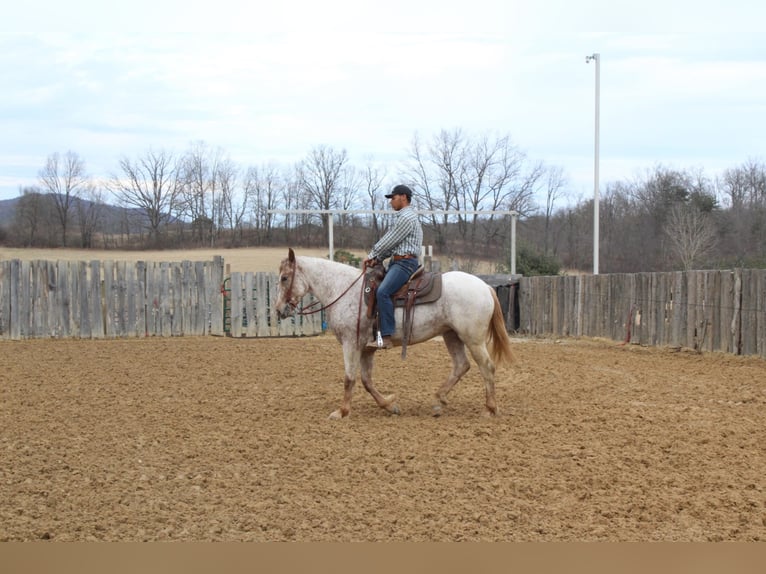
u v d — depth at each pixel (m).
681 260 40.44
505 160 48.72
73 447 8.23
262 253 51.53
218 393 11.64
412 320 9.62
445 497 6.50
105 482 6.94
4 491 6.70
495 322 9.87
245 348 18.20
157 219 58.81
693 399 10.85
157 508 6.25
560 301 21.72
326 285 9.83
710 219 42.59
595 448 8.05
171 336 21.38
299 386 12.33
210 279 21.56
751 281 14.52
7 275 20.39
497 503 6.34
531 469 7.29
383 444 8.30
